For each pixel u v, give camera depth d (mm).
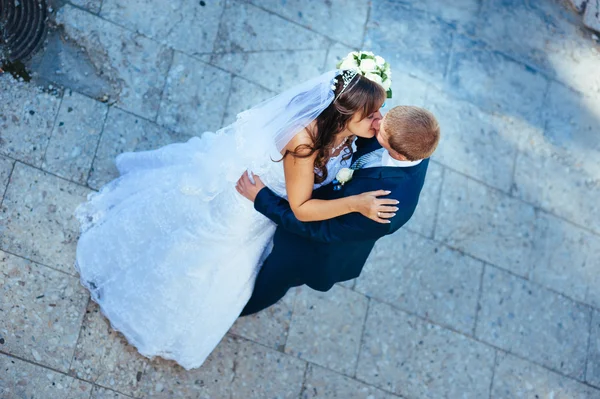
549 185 4453
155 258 3248
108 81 3752
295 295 3783
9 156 3490
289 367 3693
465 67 4469
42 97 3617
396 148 2543
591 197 4535
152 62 3850
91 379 3369
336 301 3846
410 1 4480
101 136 3676
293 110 2631
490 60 4539
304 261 2971
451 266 4098
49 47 3695
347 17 4309
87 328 3404
